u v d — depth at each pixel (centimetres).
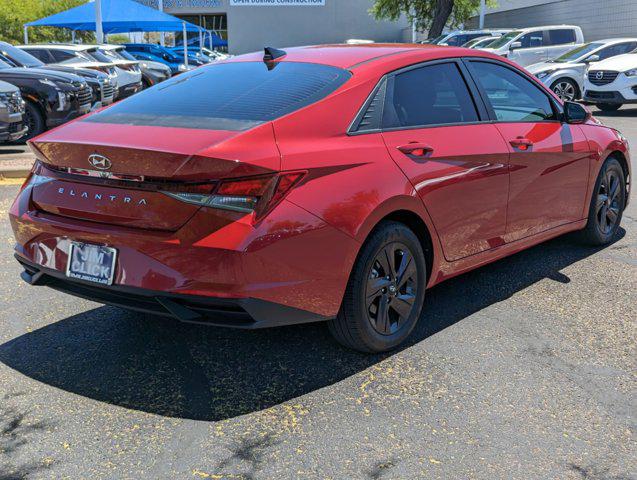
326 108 324
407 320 359
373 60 367
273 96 331
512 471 255
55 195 314
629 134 1249
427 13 3130
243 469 257
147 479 250
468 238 389
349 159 318
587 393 313
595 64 1625
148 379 327
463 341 368
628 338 373
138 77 1805
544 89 471
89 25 2288
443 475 253
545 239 468
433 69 389
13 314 405
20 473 253
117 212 295
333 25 4556
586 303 424
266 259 284
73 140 302
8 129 985
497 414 295
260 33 4556
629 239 567
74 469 256
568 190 476
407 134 354
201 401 306
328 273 306
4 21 4019
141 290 291
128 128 312
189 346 362
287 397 310
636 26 2342
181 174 278
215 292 283
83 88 1255
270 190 287
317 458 263
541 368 338
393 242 338
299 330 382
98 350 357
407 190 338
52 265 319
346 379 326
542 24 3067
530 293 441
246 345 363
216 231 279
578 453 267
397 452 267
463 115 396
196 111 325
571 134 475
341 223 305
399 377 328
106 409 299
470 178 380
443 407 301
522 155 419
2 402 304
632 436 279
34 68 1288
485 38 2159
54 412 296
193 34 4575
